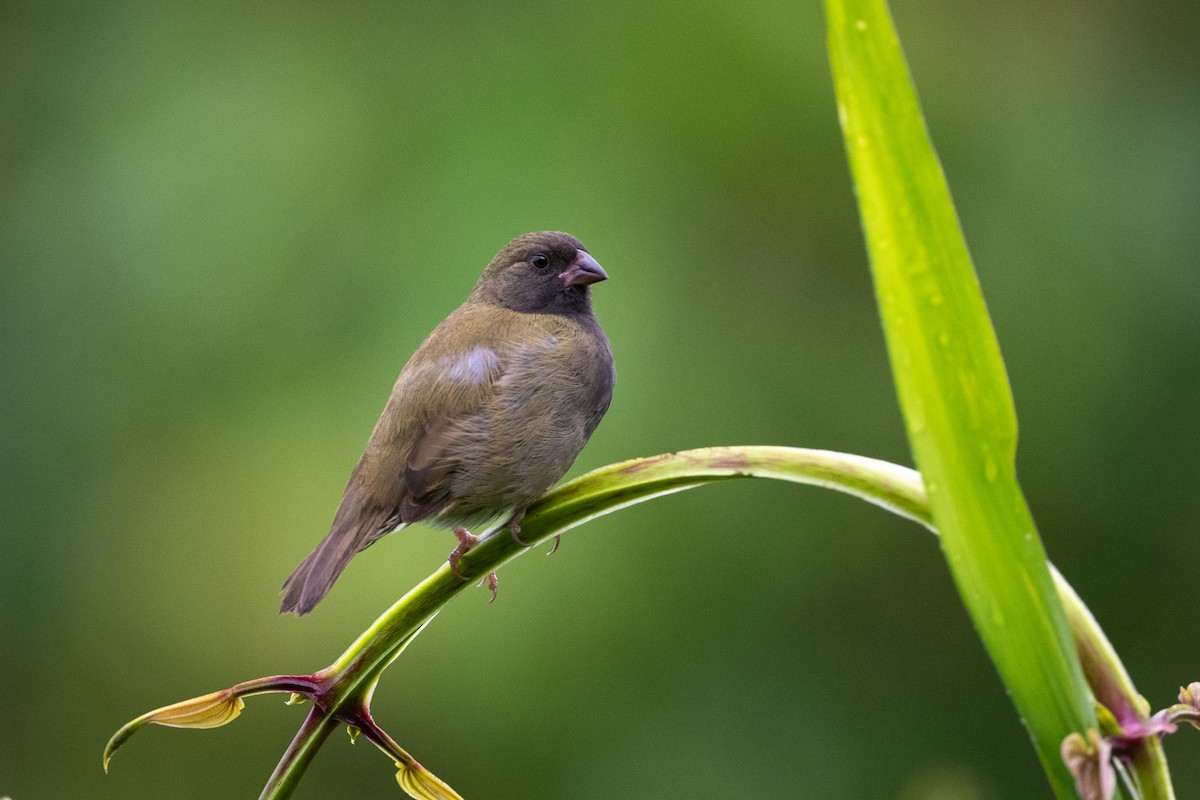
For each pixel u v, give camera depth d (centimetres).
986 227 1209
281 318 1112
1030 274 1194
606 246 1107
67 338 1155
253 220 1128
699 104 1177
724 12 1186
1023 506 322
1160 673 1212
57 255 1168
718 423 1102
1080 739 313
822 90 1187
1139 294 1190
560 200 1116
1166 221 1202
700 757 1120
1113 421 1186
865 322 1175
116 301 1149
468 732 1119
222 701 397
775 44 1185
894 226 323
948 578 1191
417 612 414
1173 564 1203
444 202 1112
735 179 1179
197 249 1133
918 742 1185
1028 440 1190
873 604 1184
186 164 1152
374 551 1070
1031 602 320
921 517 348
